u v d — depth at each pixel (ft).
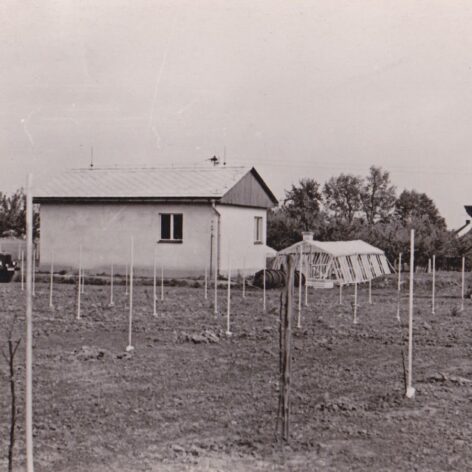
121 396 30.50
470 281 104.17
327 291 88.99
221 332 48.52
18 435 24.89
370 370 36.58
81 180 111.04
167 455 22.89
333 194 265.75
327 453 23.17
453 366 37.91
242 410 28.43
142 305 65.98
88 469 21.61
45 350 41.24
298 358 39.81
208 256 100.22
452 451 23.41
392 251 138.41
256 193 113.91
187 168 112.16
